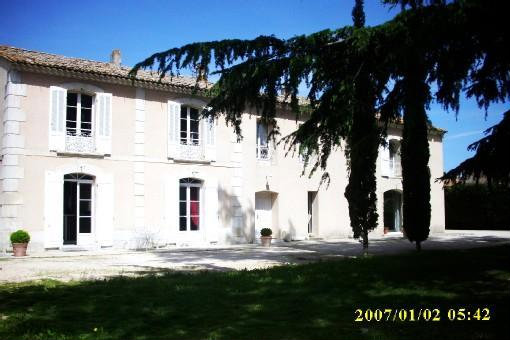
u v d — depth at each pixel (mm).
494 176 8266
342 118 9672
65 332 5301
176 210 18250
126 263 12586
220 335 5055
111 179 16906
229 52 9219
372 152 11523
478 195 27859
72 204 16484
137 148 17516
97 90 16812
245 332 5152
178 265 12070
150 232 17562
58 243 15750
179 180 18594
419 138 13969
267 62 9367
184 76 19281
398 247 17312
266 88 9680
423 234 13836
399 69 9109
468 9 7426
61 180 15906
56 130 15898
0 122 15688
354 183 12859
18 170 15148
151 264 12328
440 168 27641
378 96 10297
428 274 8469
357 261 10633
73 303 6719
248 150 20328
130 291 7477
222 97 10055
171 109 18375
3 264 12266
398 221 26109
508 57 8047
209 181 19141
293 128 21703
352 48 9258
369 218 12836
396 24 8375
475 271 8680
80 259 13688
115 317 5922
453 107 8852
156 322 5672
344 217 23250
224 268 11352
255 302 6574
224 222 19469
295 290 7297
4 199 14984
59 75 16000
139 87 17719
